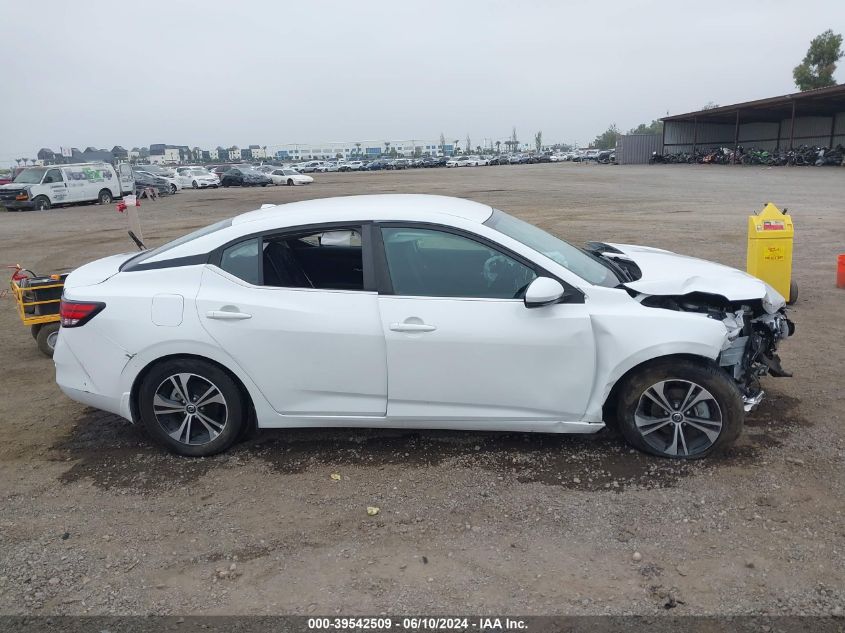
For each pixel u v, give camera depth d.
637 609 2.80
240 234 4.11
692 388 3.92
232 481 3.96
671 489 3.71
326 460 4.16
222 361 4.02
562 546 3.24
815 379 5.30
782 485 3.72
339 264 4.22
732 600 2.84
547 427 4.03
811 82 65.12
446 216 4.05
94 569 3.18
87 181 29.95
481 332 3.85
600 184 33.47
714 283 4.22
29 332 7.60
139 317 4.03
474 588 2.96
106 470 4.14
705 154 55.69
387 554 3.23
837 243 12.30
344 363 3.97
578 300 3.89
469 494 3.73
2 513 3.68
